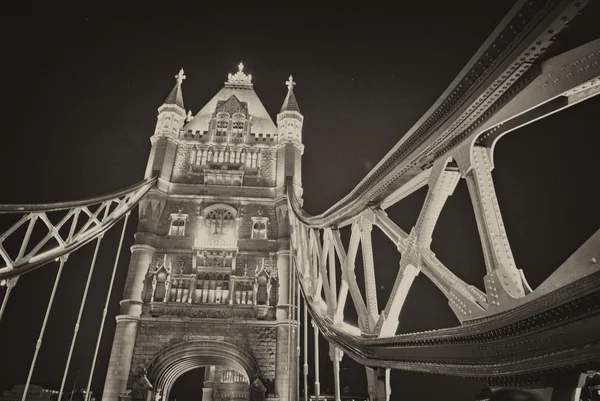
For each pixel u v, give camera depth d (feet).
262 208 122.21
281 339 101.50
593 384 13.06
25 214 51.85
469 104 18.56
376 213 33.78
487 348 16.88
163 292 107.04
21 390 113.09
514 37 15.88
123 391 94.17
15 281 47.88
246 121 137.80
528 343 14.35
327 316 50.14
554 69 14.85
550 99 15.24
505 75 16.48
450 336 19.35
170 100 135.74
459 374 19.06
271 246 115.65
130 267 108.88
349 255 39.68
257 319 105.19
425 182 29.60
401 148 26.78
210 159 128.77
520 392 9.92
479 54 17.69
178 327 103.60
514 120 18.13
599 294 11.10
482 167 18.99
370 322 32.60
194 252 111.96
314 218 56.59
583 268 11.76
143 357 99.76
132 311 102.89
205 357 105.29
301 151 132.46
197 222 118.32
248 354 100.73
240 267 112.78
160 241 114.32
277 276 111.34
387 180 30.63
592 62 13.38
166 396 110.63
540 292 13.55
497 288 16.01
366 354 33.14
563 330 12.69
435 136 21.93
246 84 153.17
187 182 124.77
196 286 110.11
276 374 98.07
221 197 122.11
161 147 125.70
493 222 17.38
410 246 24.64
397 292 27.04
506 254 16.55
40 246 52.47
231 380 146.92
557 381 13.33
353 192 37.45
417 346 23.63
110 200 81.35
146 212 115.96
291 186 116.67
